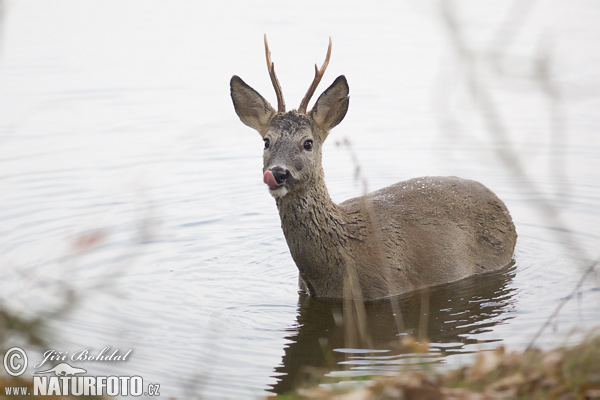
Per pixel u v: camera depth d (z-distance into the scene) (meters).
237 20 29.33
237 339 10.94
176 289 12.73
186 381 9.36
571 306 11.57
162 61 24.53
